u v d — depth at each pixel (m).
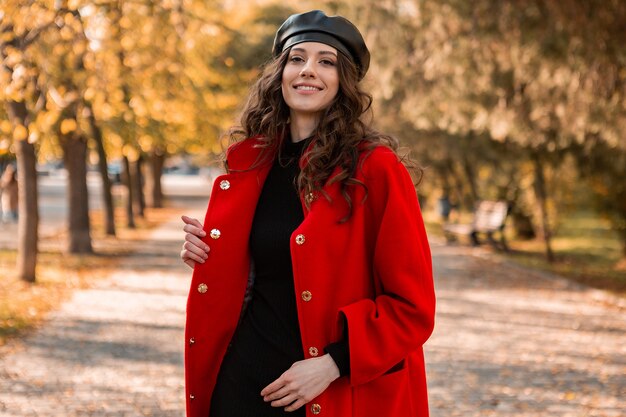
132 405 5.74
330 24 2.28
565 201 21.03
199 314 2.27
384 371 2.07
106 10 10.04
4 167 29.17
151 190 37.22
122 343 7.89
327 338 2.12
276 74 2.32
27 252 11.73
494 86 11.45
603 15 9.48
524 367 7.16
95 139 16.95
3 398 5.86
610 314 10.29
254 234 2.25
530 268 15.90
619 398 6.11
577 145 15.90
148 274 13.78
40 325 8.69
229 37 14.02
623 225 17.48
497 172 22.17
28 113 10.94
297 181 2.22
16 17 8.72
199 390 2.31
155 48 11.12
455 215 33.56
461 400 6.04
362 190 2.15
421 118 13.54
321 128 2.22
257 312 2.24
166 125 15.14
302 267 2.12
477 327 9.20
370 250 2.17
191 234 2.28
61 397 5.92
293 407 2.07
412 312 2.07
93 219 28.61
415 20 11.80
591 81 10.15
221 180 2.31
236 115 2.48
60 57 10.24
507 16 9.96
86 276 13.02
